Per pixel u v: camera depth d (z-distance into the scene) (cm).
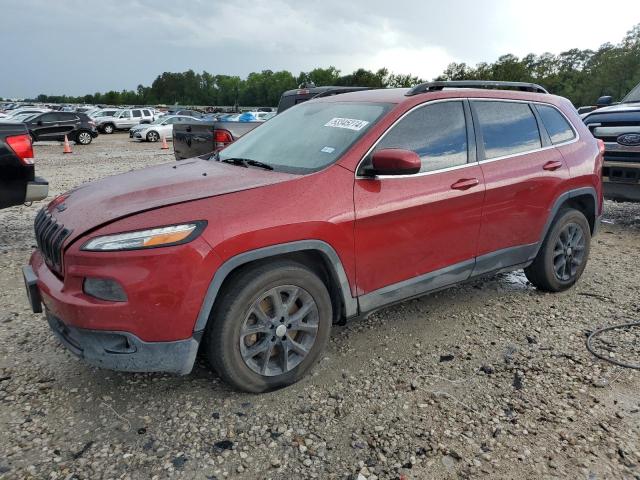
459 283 393
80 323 264
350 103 389
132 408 294
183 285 264
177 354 272
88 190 338
